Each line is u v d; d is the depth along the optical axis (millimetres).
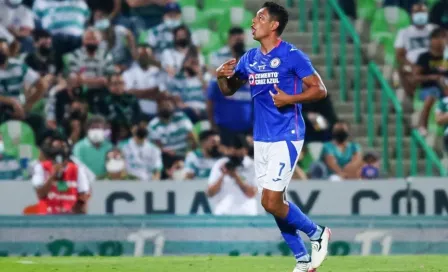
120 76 49281
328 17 54438
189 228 35844
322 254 24562
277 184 23906
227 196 40938
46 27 51438
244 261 32531
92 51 50469
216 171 40844
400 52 54719
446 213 41844
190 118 49906
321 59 55062
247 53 24844
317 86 23469
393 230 36656
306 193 40844
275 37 24094
